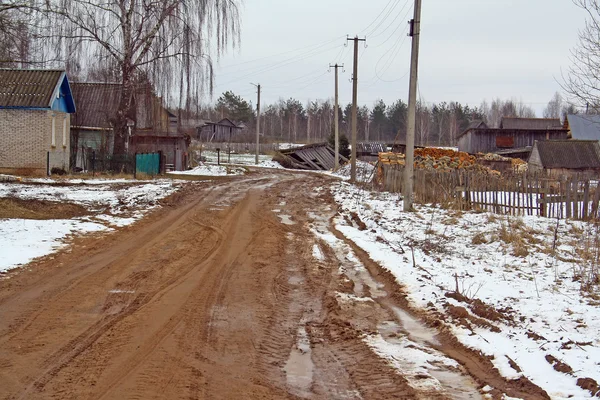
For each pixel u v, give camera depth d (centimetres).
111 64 3209
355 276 1183
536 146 4409
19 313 839
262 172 4831
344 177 4512
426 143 10419
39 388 573
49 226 1559
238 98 11875
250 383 608
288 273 1177
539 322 837
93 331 766
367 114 12544
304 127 13288
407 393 594
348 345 753
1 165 2952
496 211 2064
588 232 1516
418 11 2086
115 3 3138
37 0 2536
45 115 2947
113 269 1148
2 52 1764
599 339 754
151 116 3625
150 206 2116
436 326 836
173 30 3194
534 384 606
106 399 550
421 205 2342
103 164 3353
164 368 639
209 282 1071
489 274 1163
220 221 1866
